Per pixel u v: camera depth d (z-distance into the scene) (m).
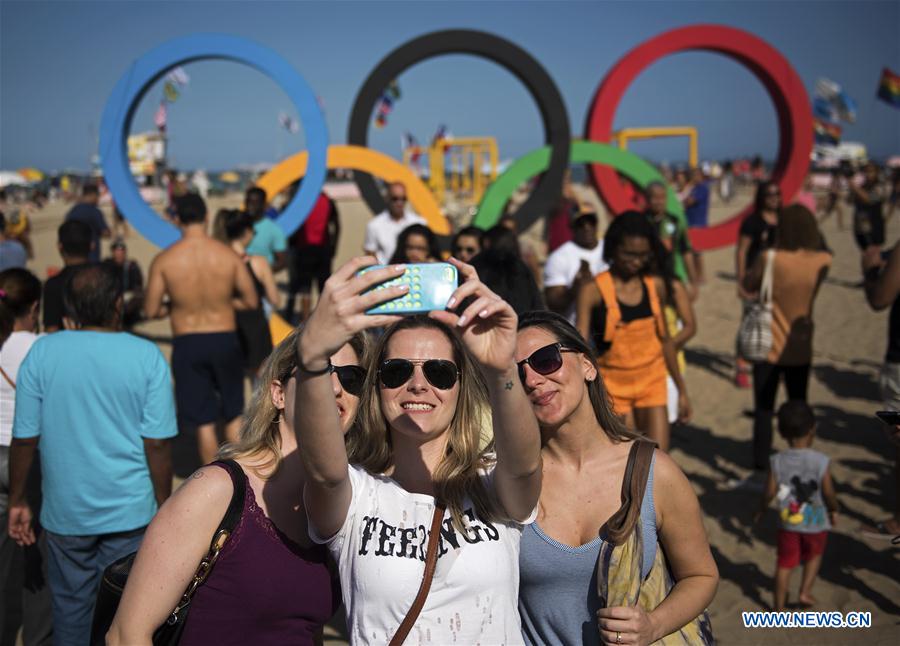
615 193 9.47
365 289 1.51
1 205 30.19
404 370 1.90
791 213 5.17
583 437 2.15
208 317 5.07
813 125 9.97
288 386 1.89
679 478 2.08
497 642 1.87
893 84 12.06
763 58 9.74
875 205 11.30
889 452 6.01
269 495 1.92
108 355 3.07
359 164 8.98
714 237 10.07
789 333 5.25
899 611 3.94
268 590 1.86
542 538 2.08
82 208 8.93
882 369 4.41
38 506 3.48
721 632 3.83
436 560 1.86
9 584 4.25
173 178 17.50
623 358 3.93
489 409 2.27
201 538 1.81
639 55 9.48
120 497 3.10
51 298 4.98
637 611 1.91
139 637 1.75
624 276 3.97
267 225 7.71
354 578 1.87
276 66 8.45
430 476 1.98
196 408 5.13
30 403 3.06
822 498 3.88
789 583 4.25
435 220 9.09
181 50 8.27
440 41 8.98
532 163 9.19
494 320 1.57
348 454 2.11
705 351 9.35
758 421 5.48
